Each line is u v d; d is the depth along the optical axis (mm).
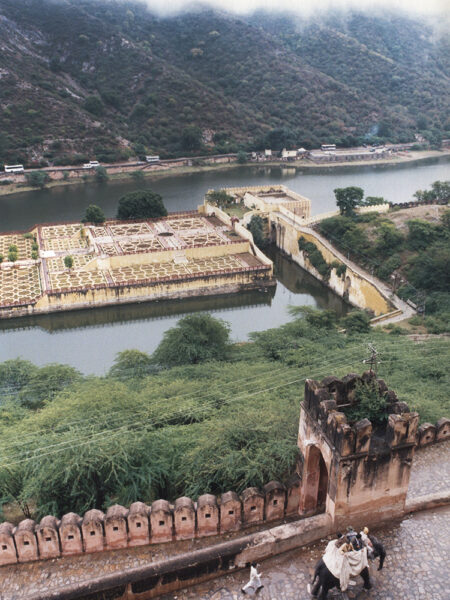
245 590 24469
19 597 25141
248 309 107750
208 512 27547
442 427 35406
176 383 55500
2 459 35375
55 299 98750
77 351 89062
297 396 47969
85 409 42750
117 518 26969
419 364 61125
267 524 28641
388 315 90312
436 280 94688
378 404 27125
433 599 23734
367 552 23969
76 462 32594
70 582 25953
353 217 125500
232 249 120938
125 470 32750
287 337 75312
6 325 97625
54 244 126812
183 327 74125
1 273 111312
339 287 112625
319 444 26781
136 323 101188
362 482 25828
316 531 26391
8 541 26625
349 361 62438
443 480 32156
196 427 41125
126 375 67625
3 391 64125
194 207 176125
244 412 38219
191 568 24859
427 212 122625
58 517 32062
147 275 108188
